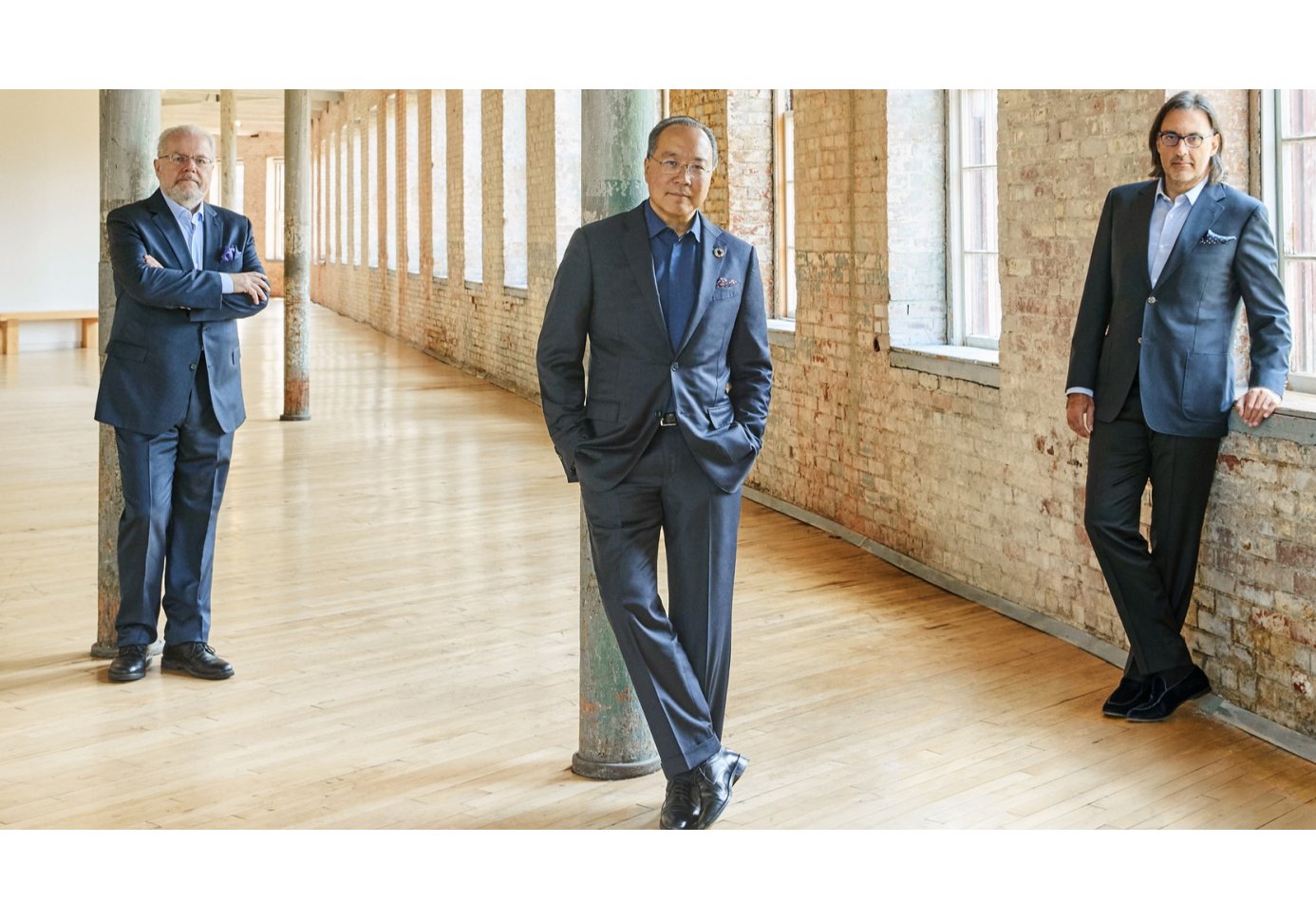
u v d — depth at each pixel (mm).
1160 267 3912
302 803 3373
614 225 3229
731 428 3234
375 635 4926
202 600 4500
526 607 5328
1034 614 5047
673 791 3211
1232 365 3896
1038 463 5004
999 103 5137
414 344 19375
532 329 12680
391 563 6078
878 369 6281
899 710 4051
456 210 16266
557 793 3447
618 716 3568
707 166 3186
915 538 6012
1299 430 3609
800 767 3582
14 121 16672
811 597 5480
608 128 3502
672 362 3170
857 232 6402
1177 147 3770
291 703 4164
